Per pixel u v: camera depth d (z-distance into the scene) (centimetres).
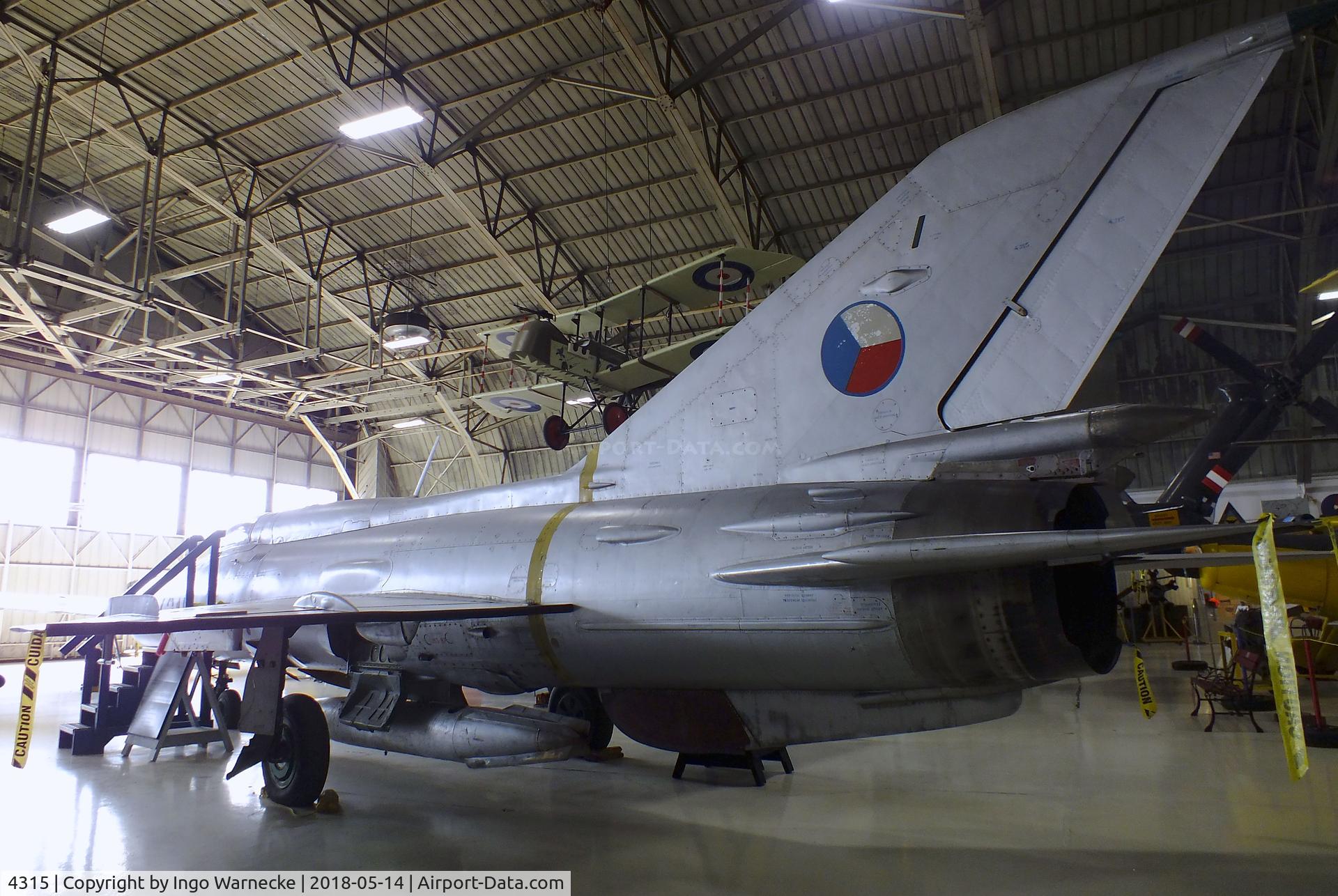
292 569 540
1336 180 1188
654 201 1420
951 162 344
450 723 427
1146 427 276
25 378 1798
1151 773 470
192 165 1477
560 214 1489
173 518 2033
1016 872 305
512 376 1978
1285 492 1683
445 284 1745
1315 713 562
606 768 516
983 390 320
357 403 2100
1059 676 300
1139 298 1631
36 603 614
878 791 438
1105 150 305
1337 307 1424
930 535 293
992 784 450
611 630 368
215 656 680
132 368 1725
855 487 325
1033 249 316
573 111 1271
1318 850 323
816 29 1094
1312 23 270
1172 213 288
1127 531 249
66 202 1650
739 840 355
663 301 1154
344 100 1281
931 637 296
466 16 1119
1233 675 743
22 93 1318
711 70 1088
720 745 385
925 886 292
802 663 325
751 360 392
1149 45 1062
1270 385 987
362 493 2452
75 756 574
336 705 486
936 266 340
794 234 1462
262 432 2256
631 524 383
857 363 356
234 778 498
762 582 324
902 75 1142
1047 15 1033
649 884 300
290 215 1590
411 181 1459
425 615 363
